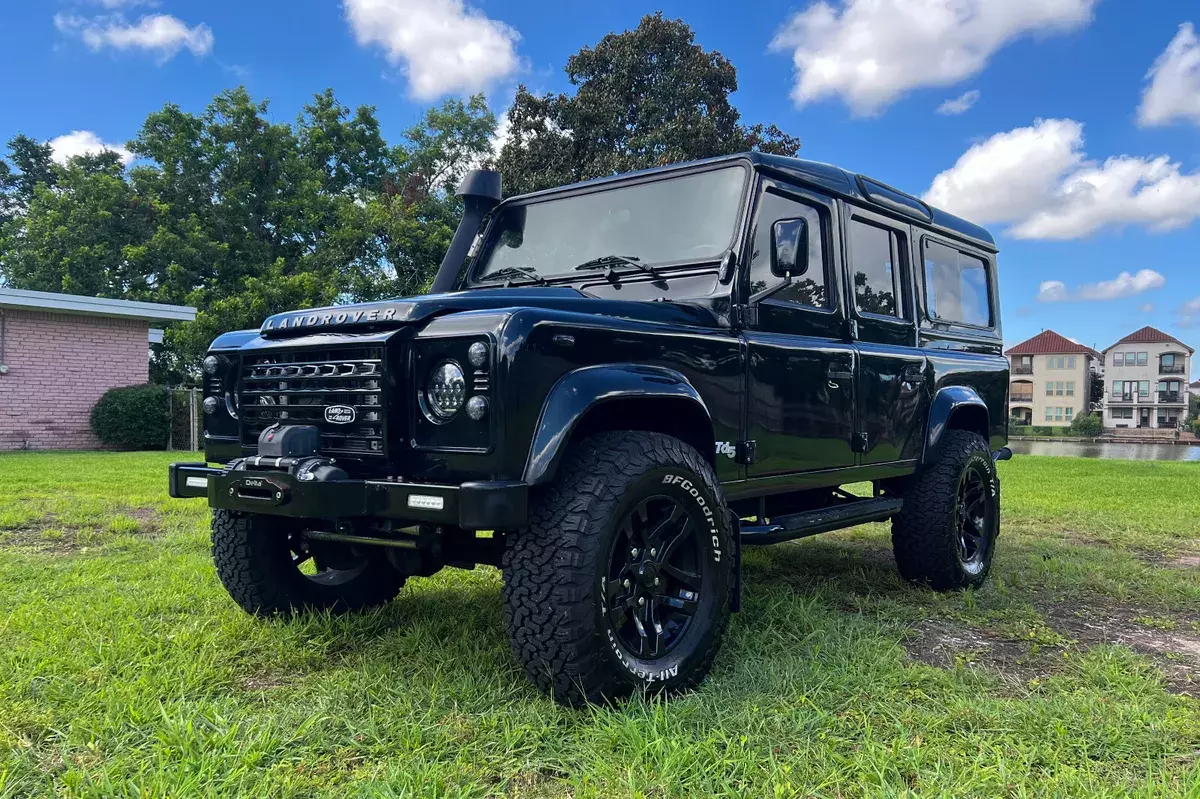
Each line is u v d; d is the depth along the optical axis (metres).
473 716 2.50
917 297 4.59
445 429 2.55
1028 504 8.14
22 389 14.89
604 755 2.25
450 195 28.06
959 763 2.24
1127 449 45.00
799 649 3.23
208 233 26.78
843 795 2.09
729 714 2.54
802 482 3.66
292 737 2.33
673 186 3.64
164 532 5.84
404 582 3.92
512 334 2.48
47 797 2.01
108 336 15.95
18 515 6.25
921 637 3.56
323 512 2.49
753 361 3.33
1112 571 4.85
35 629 3.29
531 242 4.02
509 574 2.56
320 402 2.80
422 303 2.70
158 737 2.29
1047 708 2.59
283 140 28.12
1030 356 80.62
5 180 38.09
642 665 2.67
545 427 2.50
